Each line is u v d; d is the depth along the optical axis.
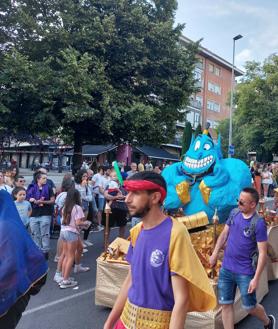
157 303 2.26
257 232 3.88
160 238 2.28
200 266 2.29
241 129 41.03
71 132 18.61
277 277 6.68
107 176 11.60
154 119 17.80
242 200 3.99
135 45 17.08
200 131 6.84
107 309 5.46
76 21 16.38
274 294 6.11
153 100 19.38
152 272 2.26
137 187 2.32
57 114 16.59
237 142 44.06
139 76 17.81
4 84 14.90
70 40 16.30
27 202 7.44
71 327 4.85
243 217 4.04
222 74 57.34
